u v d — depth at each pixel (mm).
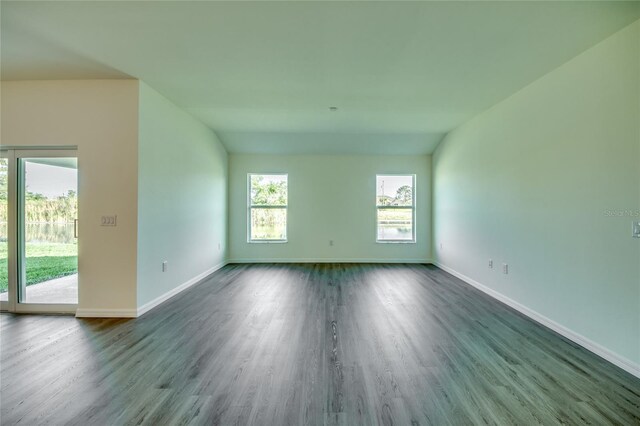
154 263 3777
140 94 3451
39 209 3553
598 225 2580
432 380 2180
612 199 2455
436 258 6500
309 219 6797
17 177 3543
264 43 2658
